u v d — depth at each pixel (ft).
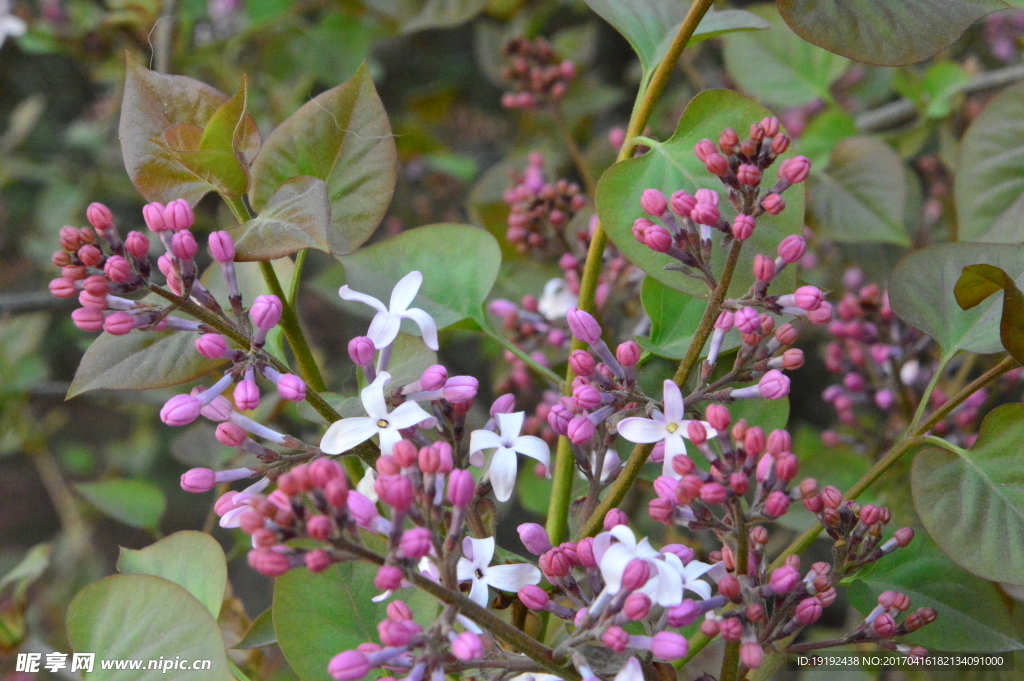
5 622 2.00
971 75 2.18
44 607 3.07
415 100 3.15
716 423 1.58
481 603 1.60
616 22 1.78
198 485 1.63
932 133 2.30
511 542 2.61
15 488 4.69
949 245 1.76
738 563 1.59
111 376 1.68
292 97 2.73
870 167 2.02
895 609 1.65
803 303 1.62
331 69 2.72
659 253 1.69
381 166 1.72
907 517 1.86
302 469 1.54
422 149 2.81
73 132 3.76
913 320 1.76
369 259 1.84
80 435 4.44
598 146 2.24
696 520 1.59
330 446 1.61
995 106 1.86
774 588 1.59
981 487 1.68
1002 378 1.96
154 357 1.69
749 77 2.15
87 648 1.64
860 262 2.16
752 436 1.57
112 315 1.62
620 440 1.81
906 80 2.18
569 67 2.22
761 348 1.64
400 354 1.74
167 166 1.71
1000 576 1.65
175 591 1.64
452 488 1.56
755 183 1.61
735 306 1.63
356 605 1.66
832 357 2.04
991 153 1.86
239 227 1.65
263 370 1.64
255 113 2.80
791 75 2.14
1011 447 1.68
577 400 1.64
